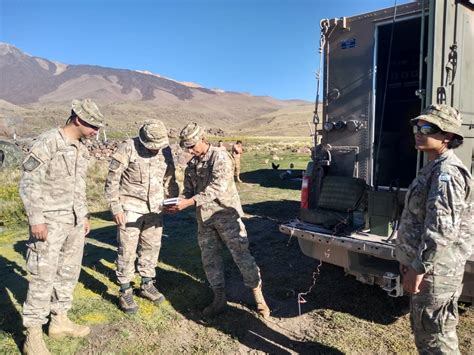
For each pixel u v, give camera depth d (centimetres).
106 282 494
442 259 255
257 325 411
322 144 497
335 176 458
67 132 345
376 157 485
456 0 363
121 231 420
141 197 427
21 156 1374
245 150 3206
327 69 488
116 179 410
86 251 611
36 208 321
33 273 333
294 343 382
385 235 396
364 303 458
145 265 448
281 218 839
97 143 1994
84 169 363
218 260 427
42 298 334
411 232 272
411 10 429
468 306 443
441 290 258
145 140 410
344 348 372
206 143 410
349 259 414
